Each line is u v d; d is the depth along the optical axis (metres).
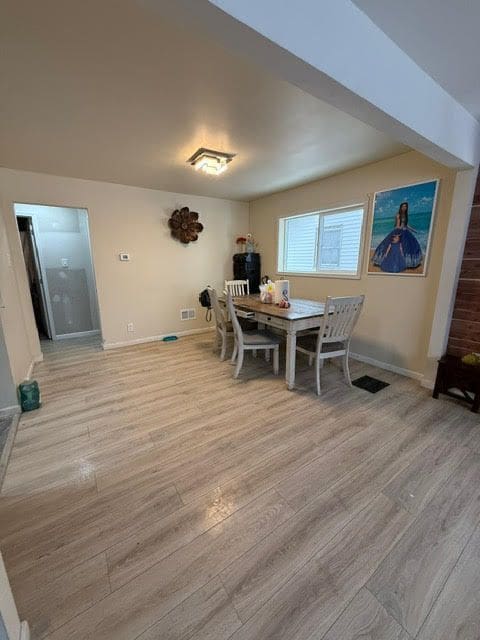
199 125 2.15
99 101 1.81
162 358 3.64
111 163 2.96
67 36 1.26
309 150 2.65
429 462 1.75
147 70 1.51
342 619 1.00
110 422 2.22
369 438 1.98
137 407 2.44
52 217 4.45
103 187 3.71
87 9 1.12
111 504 1.48
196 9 0.80
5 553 1.23
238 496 1.52
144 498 1.51
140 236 4.10
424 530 1.32
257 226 4.93
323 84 1.15
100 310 3.95
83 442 1.98
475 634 0.96
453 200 2.36
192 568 1.17
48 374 3.17
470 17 1.19
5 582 0.86
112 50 1.36
